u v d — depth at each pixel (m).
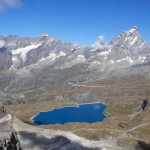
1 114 117.12
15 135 82.31
